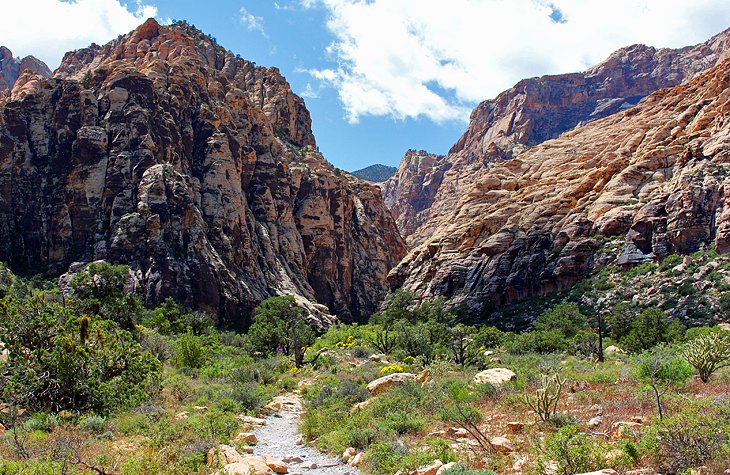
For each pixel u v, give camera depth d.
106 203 88.94
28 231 89.06
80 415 16.12
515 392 17.66
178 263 81.31
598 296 69.38
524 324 73.25
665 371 16.67
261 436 16.31
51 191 92.94
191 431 14.32
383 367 35.59
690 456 8.67
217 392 22.77
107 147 94.44
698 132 86.50
